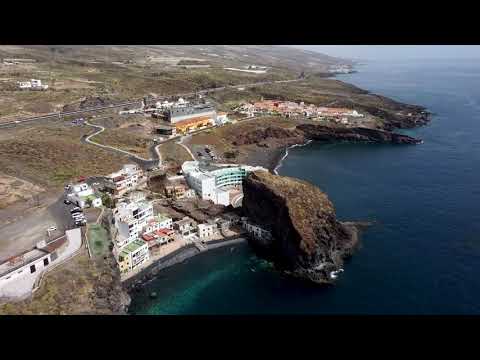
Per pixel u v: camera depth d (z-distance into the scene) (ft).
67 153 627.46
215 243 492.95
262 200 496.23
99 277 355.97
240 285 417.08
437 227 515.91
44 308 310.65
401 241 485.56
